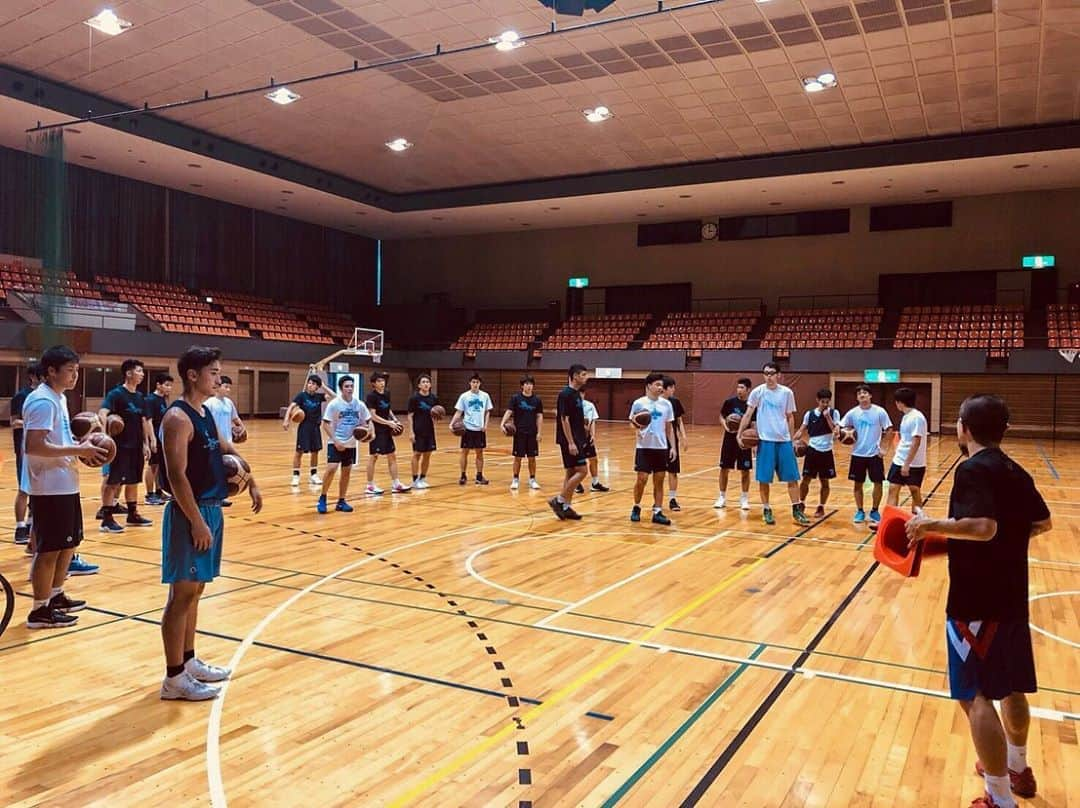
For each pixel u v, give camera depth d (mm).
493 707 3486
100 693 3609
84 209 22594
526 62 15680
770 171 21453
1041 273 23219
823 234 25891
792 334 24641
